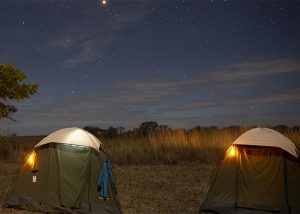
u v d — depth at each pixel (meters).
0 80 19.20
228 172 9.17
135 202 10.38
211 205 9.05
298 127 21.14
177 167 16.92
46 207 8.84
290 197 8.70
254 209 8.73
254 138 9.18
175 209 9.66
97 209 8.84
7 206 9.09
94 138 9.68
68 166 9.04
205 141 20.48
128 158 18.45
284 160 8.88
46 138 9.46
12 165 16.98
